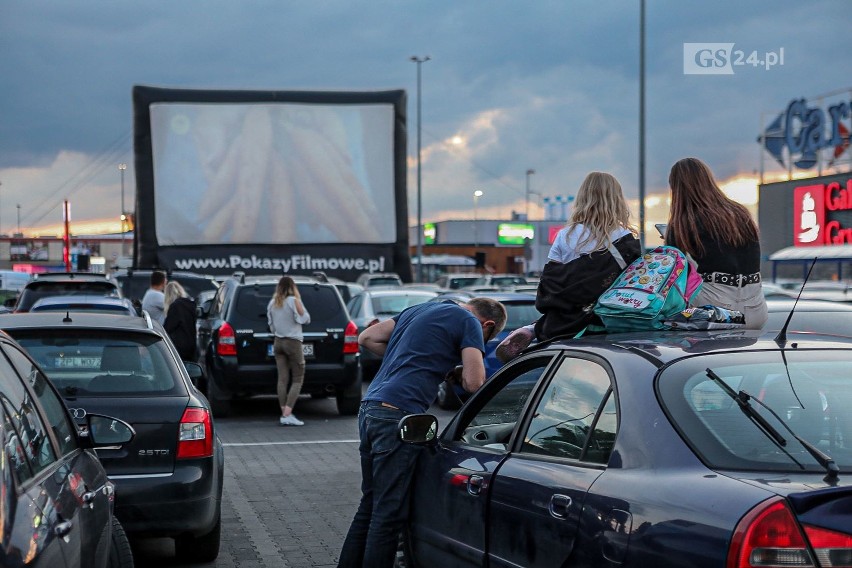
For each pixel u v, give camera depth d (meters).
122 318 7.24
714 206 5.04
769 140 43.81
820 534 2.87
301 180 30.14
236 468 10.52
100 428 4.66
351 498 9.01
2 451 3.10
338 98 30.22
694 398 3.53
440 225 92.00
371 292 20.97
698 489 3.18
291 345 13.79
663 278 4.64
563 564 3.66
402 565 5.53
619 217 4.93
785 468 3.23
